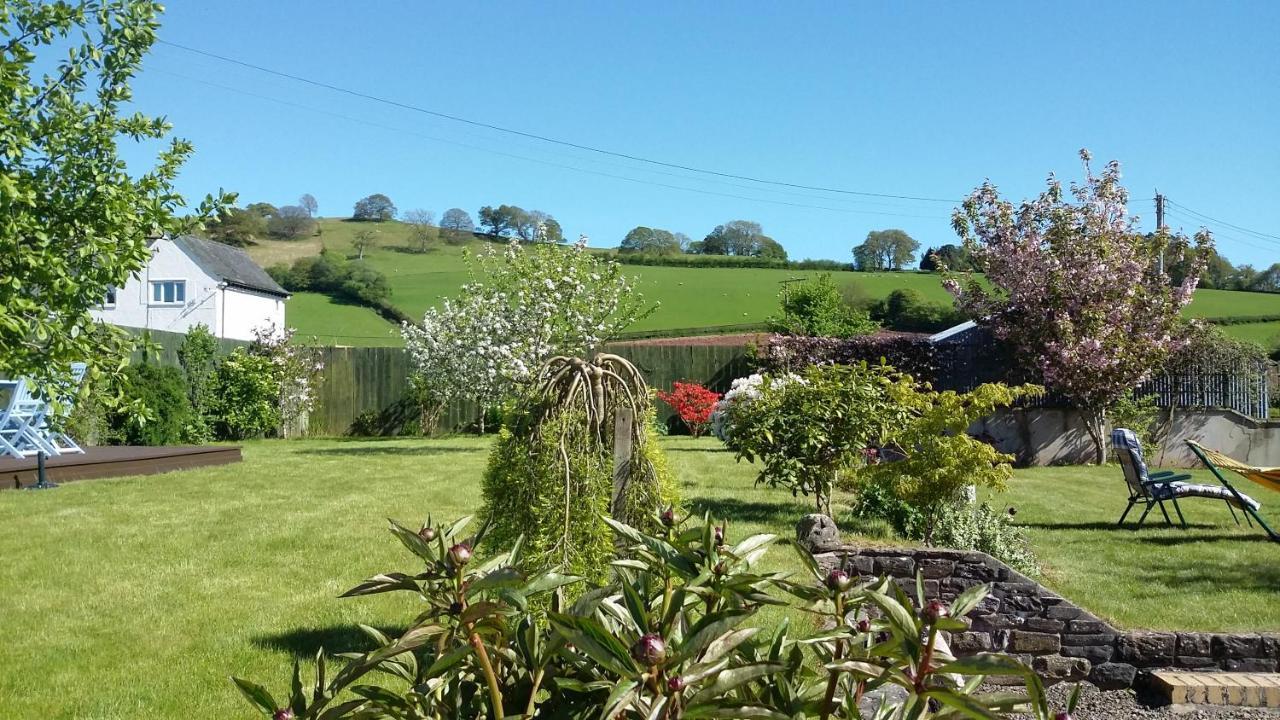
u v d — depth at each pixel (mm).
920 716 1687
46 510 8852
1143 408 17188
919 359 18047
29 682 4430
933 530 7516
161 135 5562
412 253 68188
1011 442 17094
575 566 3977
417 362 18125
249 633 5172
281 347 20406
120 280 5180
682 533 2037
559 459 4141
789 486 8914
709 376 20984
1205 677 4719
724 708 1502
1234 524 9633
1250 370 17453
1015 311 16922
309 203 78875
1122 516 9523
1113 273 16234
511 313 15539
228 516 8609
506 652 1886
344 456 14562
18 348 4852
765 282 48812
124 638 5082
